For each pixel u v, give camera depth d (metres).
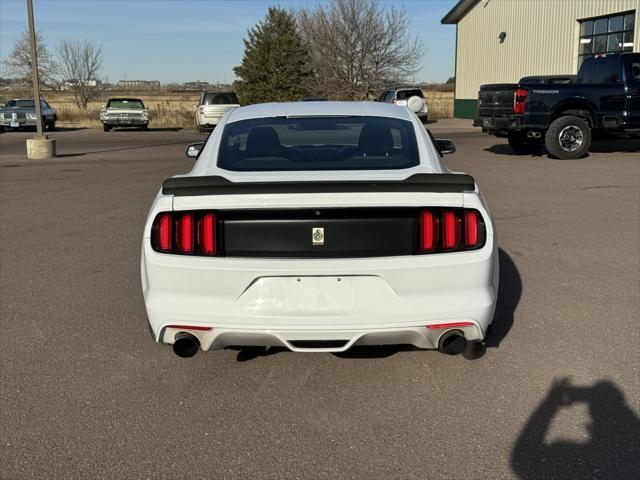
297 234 3.29
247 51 50.62
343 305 3.33
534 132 14.92
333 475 2.87
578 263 6.18
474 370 3.91
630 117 14.42
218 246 3.33
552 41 28.72
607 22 25.62
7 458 3.02
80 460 3.00
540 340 4.34
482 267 3.35
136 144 23.61
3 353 4.23
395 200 3.26
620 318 4.73
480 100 15.90
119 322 4.78
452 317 3.34
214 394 3.66
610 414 3.36
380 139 4.21
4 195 10.75
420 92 34.19
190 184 3.34
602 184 11.01
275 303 3.33
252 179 3.66
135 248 6.99
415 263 3.29
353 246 3.30
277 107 4.84
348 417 3.39
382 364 4.02
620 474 2.85
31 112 31.05
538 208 8.91
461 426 3.27
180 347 3.42
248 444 3.14
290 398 3.61
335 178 3.63
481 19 34.41
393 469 2.91
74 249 6.95
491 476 2.85
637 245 6.83
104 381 3.82
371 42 44.09
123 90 120.38
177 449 3.10
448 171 4.00
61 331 4.60
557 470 2.88
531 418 3.34
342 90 45.00
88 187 11.66
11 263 6.41
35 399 3.59
